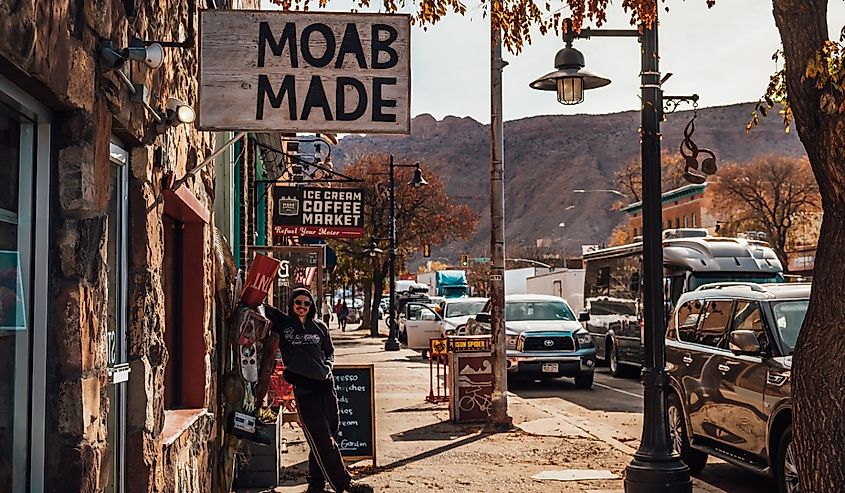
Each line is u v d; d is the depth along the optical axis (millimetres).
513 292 46312
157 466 5961
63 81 4199
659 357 8750
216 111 5773
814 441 5820
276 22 5840
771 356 8930
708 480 10477
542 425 14117
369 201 47125
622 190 136375
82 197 4520
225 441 8750
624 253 24266
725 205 67125
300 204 20297
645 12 8352
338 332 52375
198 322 7777
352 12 5895
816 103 5953
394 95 5883
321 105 5836
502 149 13906
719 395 9766
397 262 48594
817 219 63969
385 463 10969
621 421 15539
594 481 9977
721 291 10508
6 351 4215
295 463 10977
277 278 16844
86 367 4566
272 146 19156
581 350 21078
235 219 13875
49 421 4391
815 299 5918
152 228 5996
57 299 4445
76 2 4395
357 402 10648
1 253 4176
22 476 4328
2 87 3902
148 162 5871
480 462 11062
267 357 8719
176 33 7035
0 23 3447
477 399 14289
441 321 32406
